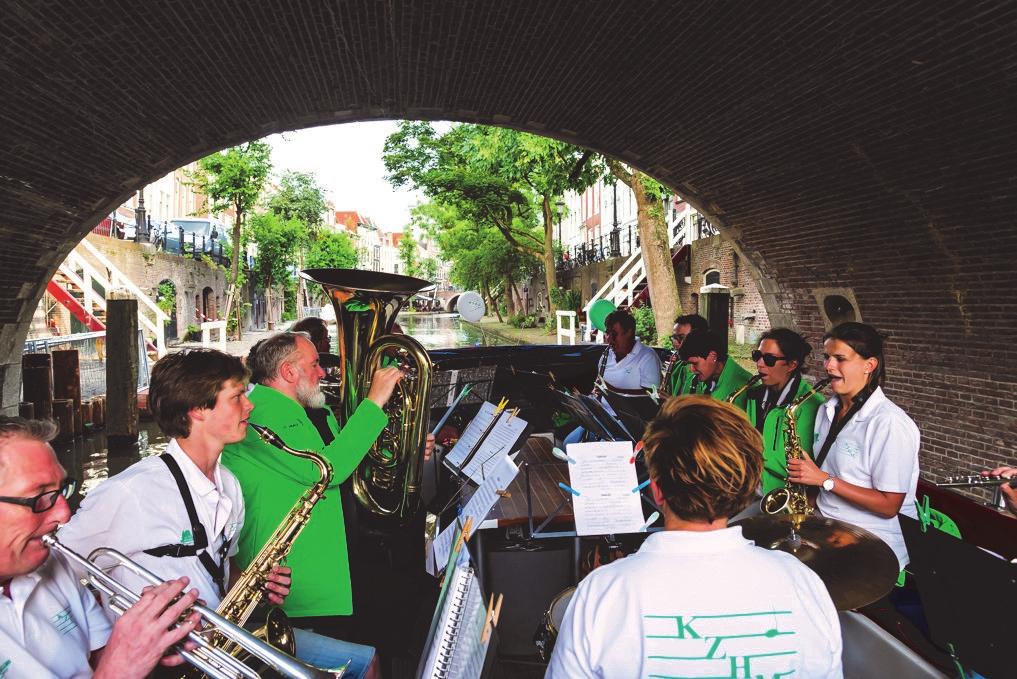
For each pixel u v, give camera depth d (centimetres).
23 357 912
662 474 140
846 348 265
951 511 281
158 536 194
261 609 212
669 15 654
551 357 695
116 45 655
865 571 204
